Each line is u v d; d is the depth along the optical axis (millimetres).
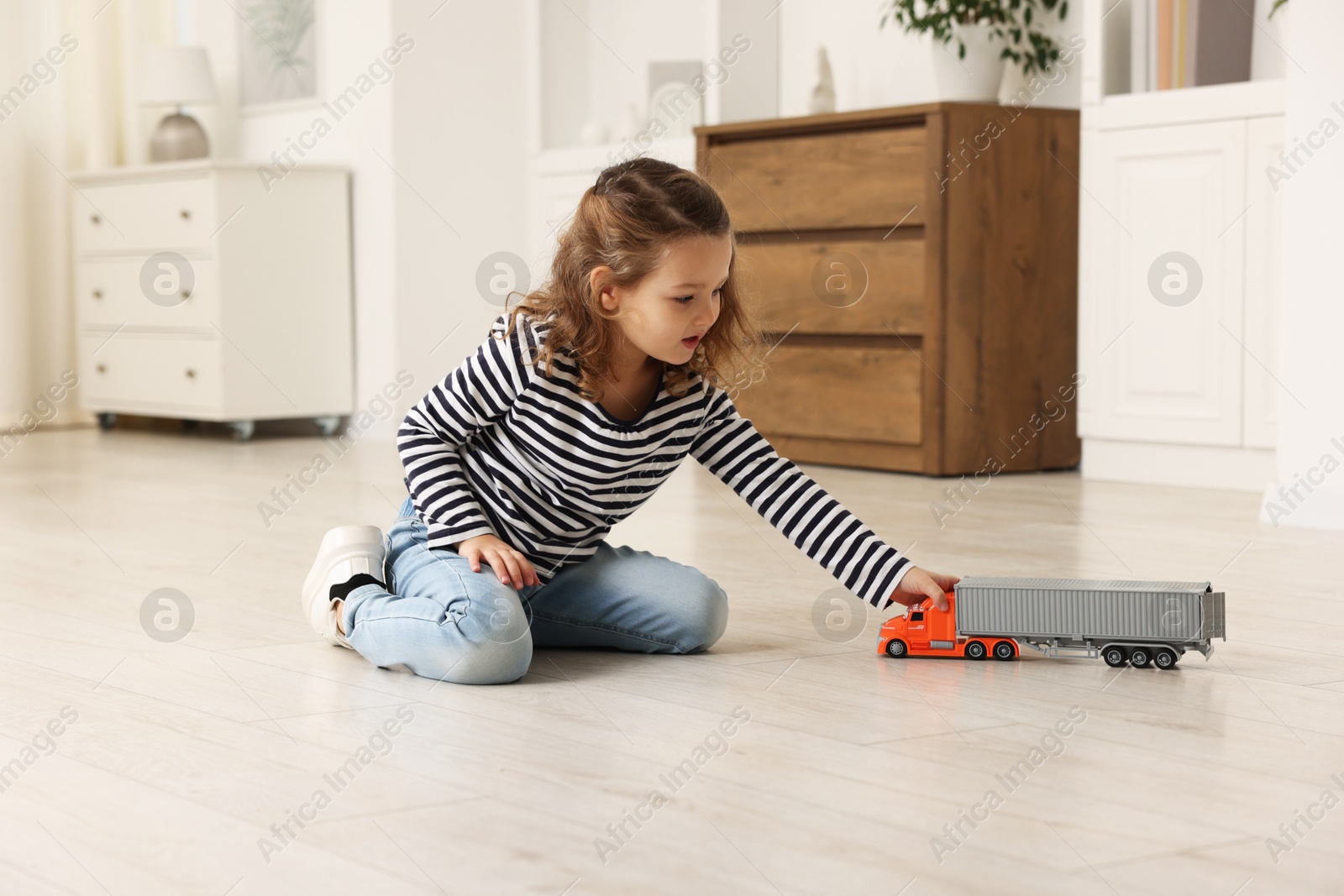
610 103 4371
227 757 1068
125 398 4383
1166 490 2961
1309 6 2430
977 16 3236
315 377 4262
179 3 4770
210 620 1650
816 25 3859
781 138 3465
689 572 1456
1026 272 3270
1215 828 899
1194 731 1135
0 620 1646
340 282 4289
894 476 3232
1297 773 1021
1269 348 2873
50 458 3709
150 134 4688
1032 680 1320
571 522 1400
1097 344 3158
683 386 1354
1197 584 1391
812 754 1071
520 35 4352
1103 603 1360
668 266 1221
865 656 1439
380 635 1348
